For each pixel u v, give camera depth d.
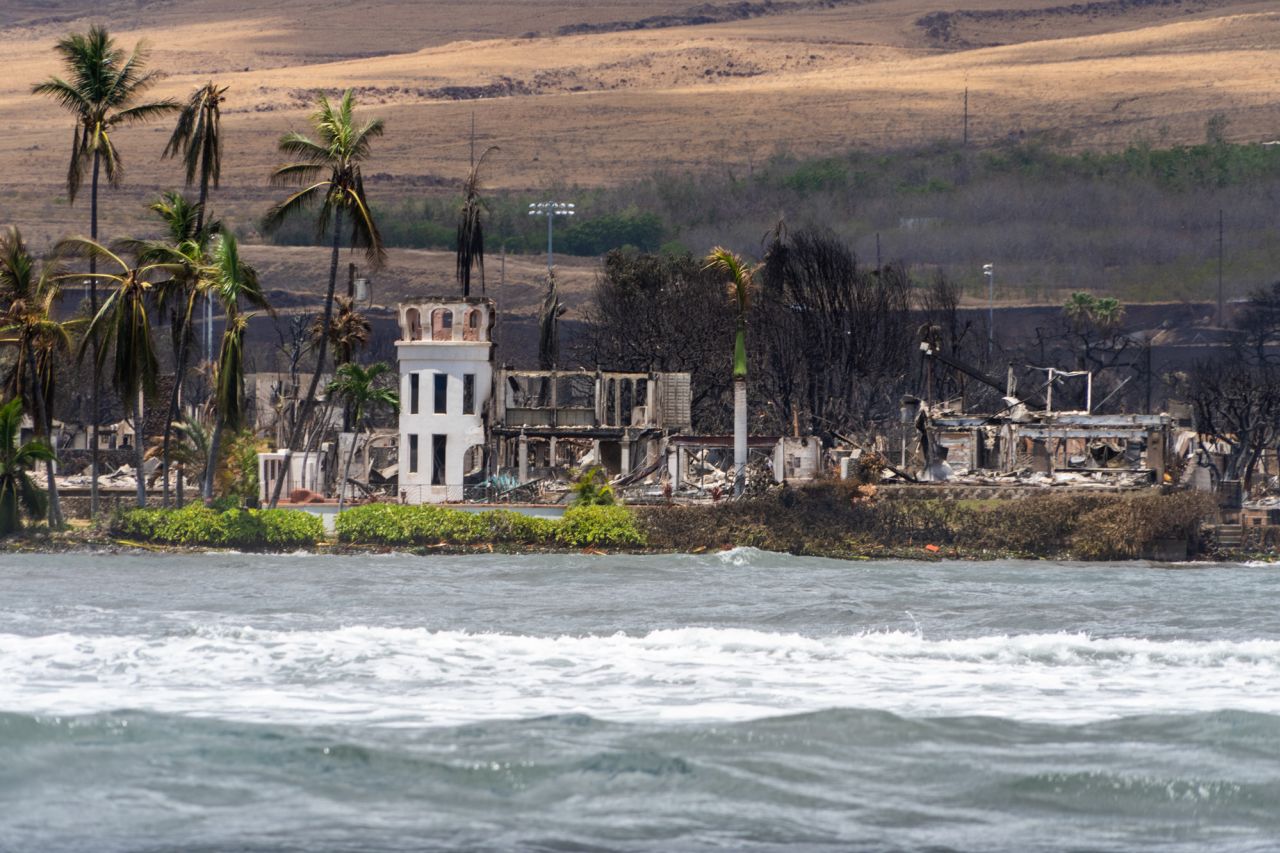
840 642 183.62
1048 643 181.38
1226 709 146.50
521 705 149.75
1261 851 111.50
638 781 124.25
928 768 128.50
